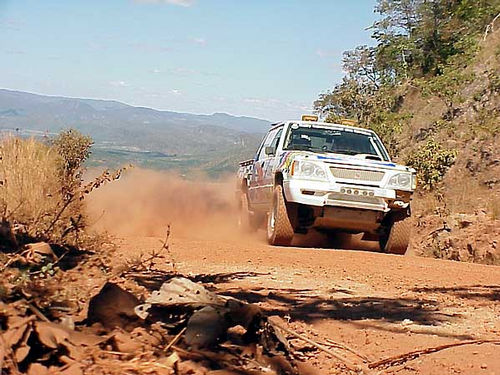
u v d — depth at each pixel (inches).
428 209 687.7
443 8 1481.3
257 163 534.9
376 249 515.2
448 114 949.2
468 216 593.3
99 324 154.3
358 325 217.5
